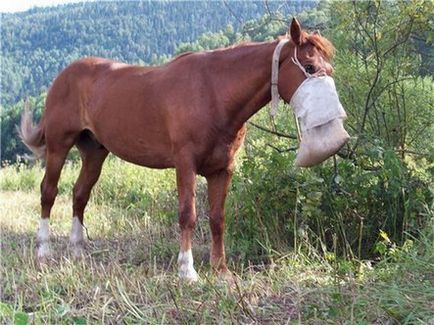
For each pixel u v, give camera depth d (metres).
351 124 7.21
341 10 7.14
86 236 7.79
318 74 5.22
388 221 6.50
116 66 6.57
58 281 5.43
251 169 6.64
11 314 4.43
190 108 5.62
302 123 5.22
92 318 4.58
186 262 5.59
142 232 7.74
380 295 4.57
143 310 4.68
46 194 6.87
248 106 5.63
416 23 7.02
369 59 7.26
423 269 5.05
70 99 6.80
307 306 4.61
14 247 7.09
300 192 6.46
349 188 6.46
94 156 7.01
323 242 6.44
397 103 7.16
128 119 6.15
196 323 4.43
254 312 4.54
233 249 6.61
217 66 5.65
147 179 11.00
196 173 5.77
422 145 7.38
